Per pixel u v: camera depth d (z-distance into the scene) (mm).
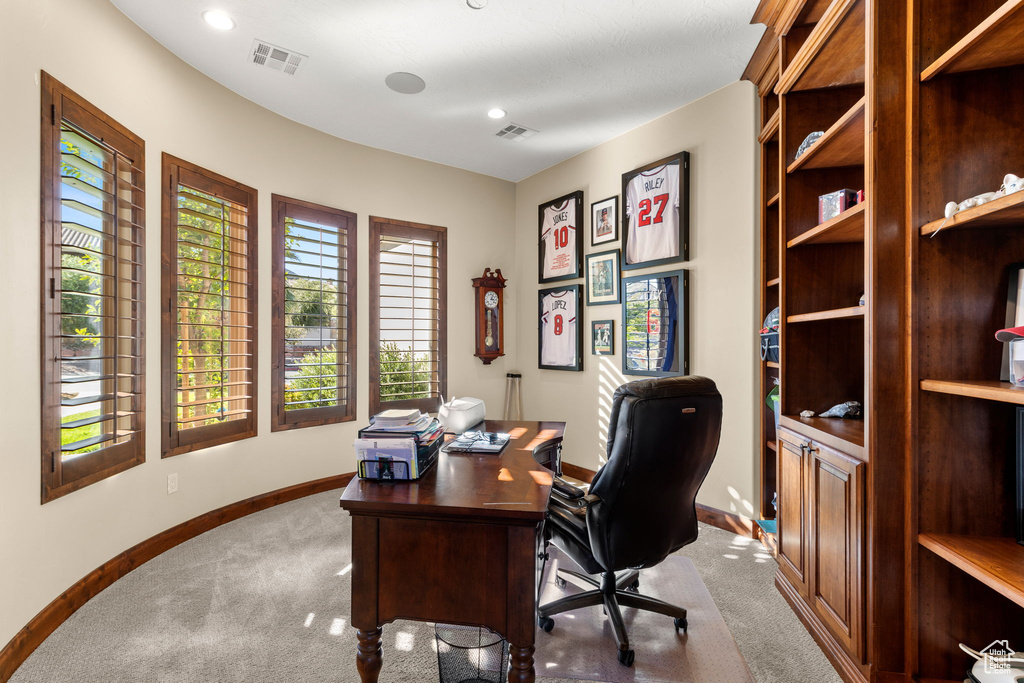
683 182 3416
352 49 2807
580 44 2754
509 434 2592
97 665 1821
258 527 3154
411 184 4438
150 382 2729
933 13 1534
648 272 3719
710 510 3289
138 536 2629
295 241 3727
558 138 4059
